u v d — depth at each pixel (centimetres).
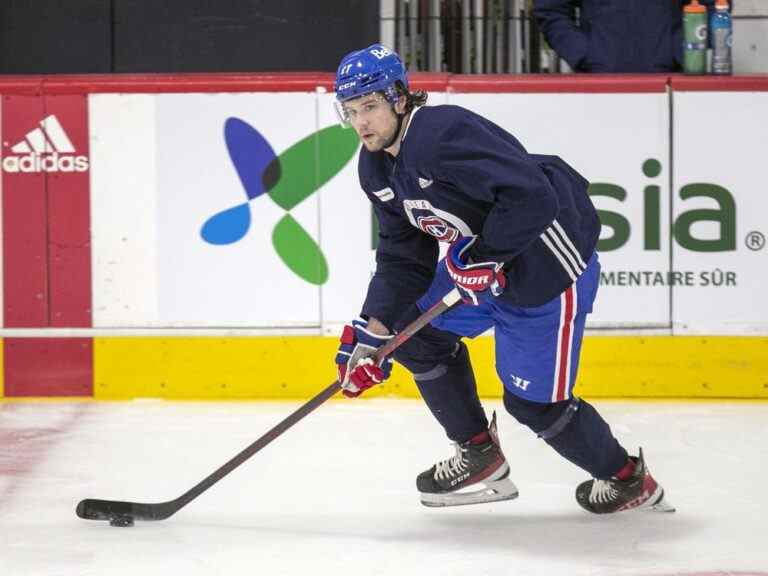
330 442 1485
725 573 1049
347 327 1145
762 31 2089
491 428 1188
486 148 1012
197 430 1545
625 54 1836
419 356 1166
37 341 1700
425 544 1127
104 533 1155
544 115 1667
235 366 1697
